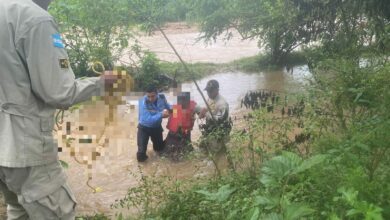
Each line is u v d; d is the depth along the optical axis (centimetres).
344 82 457
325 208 238
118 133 357
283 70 1280
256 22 1106
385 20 593
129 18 1010
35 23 251
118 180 647
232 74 1284
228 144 498
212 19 1152
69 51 1043
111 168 677
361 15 618
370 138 312
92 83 280
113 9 1026
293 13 716
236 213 282
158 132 728
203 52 1606
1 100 253
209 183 394
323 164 278
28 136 256
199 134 793
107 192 613
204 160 552
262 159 409
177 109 718
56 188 272
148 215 379
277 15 834
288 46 1202
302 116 466
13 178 260
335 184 262
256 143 421
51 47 254
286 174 223
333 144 376
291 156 230
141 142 705
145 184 430
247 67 1325
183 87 1142
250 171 392
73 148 351
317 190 260
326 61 530
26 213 298
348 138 372
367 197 232
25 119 255
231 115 896
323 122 432
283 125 454
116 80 291
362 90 421
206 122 694
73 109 328
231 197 317
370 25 598
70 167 676
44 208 268
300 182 273
